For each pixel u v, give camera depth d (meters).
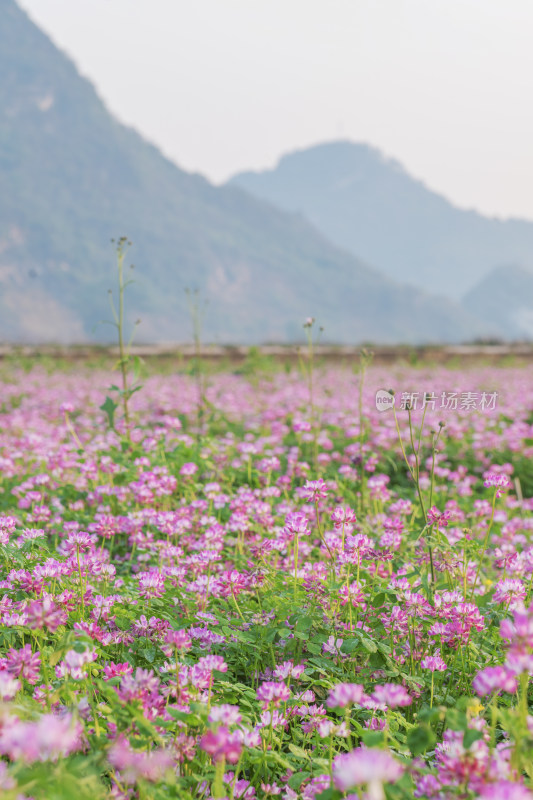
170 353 22.97
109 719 2.22
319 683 2.81
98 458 6.40
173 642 2.79
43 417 10.78
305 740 2.63
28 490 5.91
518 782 1.89
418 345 27.06
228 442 7.66
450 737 2.36
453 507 5.29
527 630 2.02
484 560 4.76
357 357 24.34
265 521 4.90
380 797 1.48
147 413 10.65
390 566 4.14
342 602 3.37
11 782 1.57
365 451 7.19
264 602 3.45
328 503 5.88
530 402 12.20
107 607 3.31
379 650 3.10
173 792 2.10
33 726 1.65
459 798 1.93
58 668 2.54
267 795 2.37
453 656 3.22
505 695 2.92
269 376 17.16
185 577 4.22
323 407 11.40
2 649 2.99
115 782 2.13
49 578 3.36
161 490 5.31
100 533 4.70
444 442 8.41
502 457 8.55
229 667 3.15
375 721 2.61
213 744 2.00
